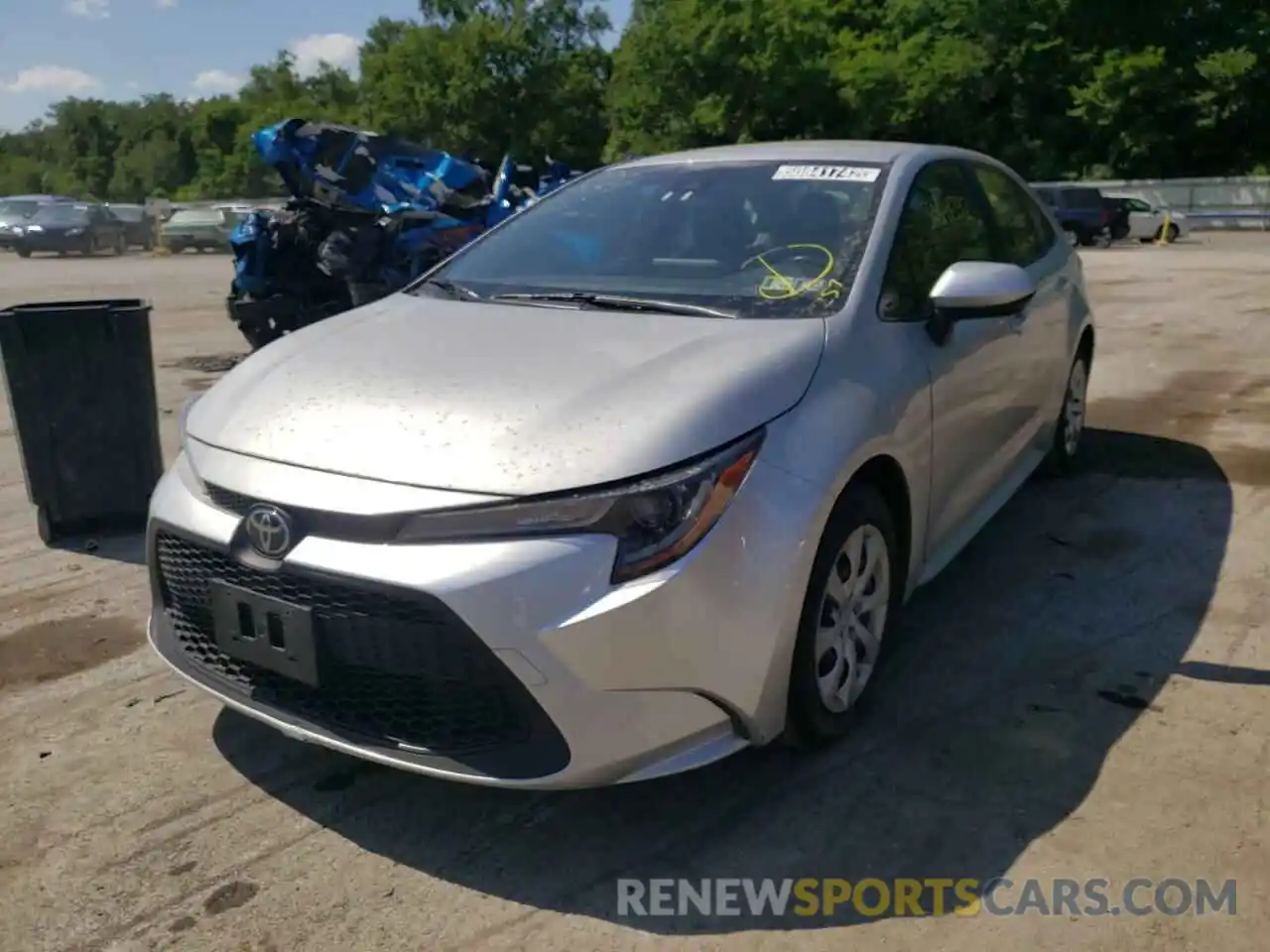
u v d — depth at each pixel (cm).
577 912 263
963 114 4525
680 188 406
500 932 257
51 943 255
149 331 511
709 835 290
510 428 274
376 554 262
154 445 521
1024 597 430
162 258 2928
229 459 294
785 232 371
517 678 255
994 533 500
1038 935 253
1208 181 3709
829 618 312
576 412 279
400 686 269
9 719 354
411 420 283
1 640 411
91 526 518
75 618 430
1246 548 477
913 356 346
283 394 308
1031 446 500
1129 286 1501
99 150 10556
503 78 4953
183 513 299
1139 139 4278
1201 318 1139
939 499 371
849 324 329
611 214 406
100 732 346
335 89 7106
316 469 278
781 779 312
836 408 303
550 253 396
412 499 264
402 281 937
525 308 354
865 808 298
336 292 962
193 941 255
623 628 256
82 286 1883
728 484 272
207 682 304
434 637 260
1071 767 315
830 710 317
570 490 260
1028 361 459
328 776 320
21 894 271
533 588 254
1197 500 540
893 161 402
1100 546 482
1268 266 1834
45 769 325
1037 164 4478
